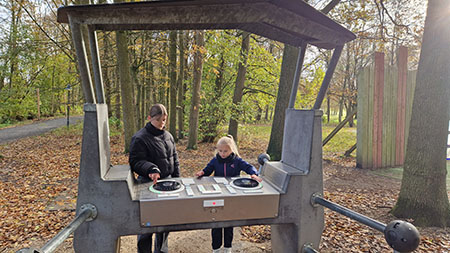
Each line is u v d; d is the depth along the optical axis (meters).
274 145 7.84
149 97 17.19
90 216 1.68
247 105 11.27
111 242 1.72
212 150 9.98
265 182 2.25
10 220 3.75
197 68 9.80
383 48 8.67
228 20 1.65
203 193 1.84
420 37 8.34
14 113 22.00
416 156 3.80
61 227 3.54
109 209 1.71
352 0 8.71
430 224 3.64
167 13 1.61
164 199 1.72
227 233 2.36
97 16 1.60
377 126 7.58
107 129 1.96
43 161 7.78
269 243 3.04
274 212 1.94
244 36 10.32
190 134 9.99
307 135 2.10
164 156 2.29
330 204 1.87
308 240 2.06
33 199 4.67
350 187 5.63
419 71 3.80
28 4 11.27
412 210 3.78
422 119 3.74
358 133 7.51
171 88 11.65
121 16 1.60
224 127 13.01
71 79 23.30
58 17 1.67
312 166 2.04
